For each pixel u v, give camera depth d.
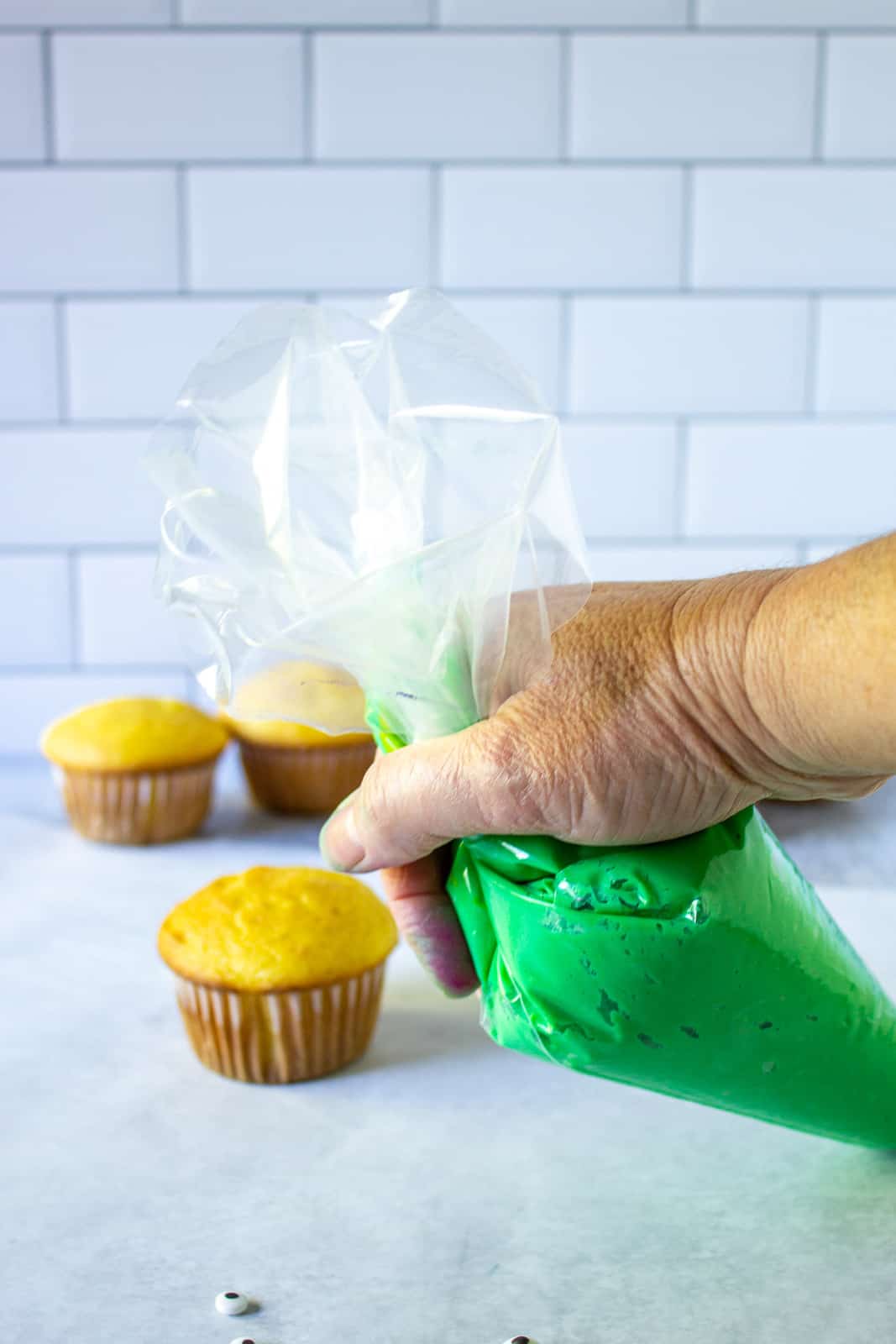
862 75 0.89
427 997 0.69
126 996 0.68
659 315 0.91
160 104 0.89
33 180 0.89
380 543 0.52
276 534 0.51
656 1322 0.52
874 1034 0.55
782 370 0.92
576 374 0.92
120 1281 0.54
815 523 0.93
